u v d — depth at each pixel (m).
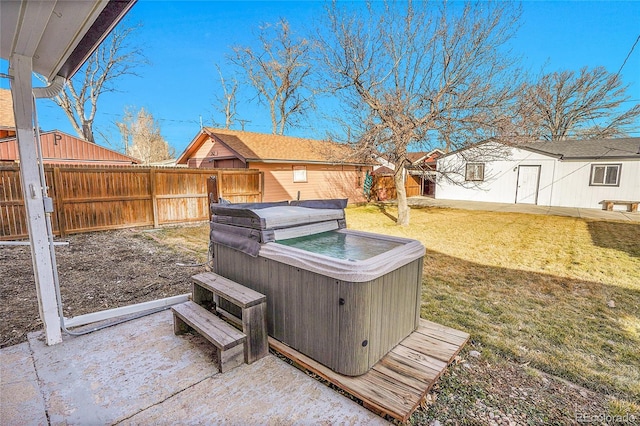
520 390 1.92
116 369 2.03
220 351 1.97
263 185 9.98
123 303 3.21
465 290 3.68
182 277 4.07
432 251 5.63
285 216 2.53
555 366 2.17
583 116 20.39
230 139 11.34
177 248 5.73
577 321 2.87
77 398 1.76
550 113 20.33
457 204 13.84
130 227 7.55
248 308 2.06
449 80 7.16
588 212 11.17
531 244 6.21
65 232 6.61
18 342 2.37
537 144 14.77
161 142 28.23
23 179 2.14
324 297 1.94
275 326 2.32
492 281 4.01
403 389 1.80
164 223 8.07
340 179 13.54
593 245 6.13
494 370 2.12
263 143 12.09
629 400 1.83
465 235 7.12
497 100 6.83
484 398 1.84
